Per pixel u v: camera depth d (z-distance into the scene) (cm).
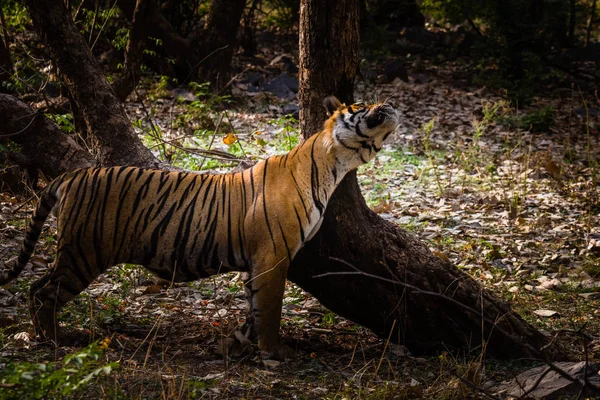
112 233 903
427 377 938
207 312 1120
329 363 965
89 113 1120
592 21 4088
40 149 1191
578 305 1244
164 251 911
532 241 1516
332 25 984
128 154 1108
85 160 1191
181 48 2603
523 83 2886
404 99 2805
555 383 838
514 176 1967
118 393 780
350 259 1006
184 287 1215
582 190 1889
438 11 3797
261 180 920
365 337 1091
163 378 834
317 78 1001
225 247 913
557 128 2558
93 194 904
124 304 1098
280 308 934
